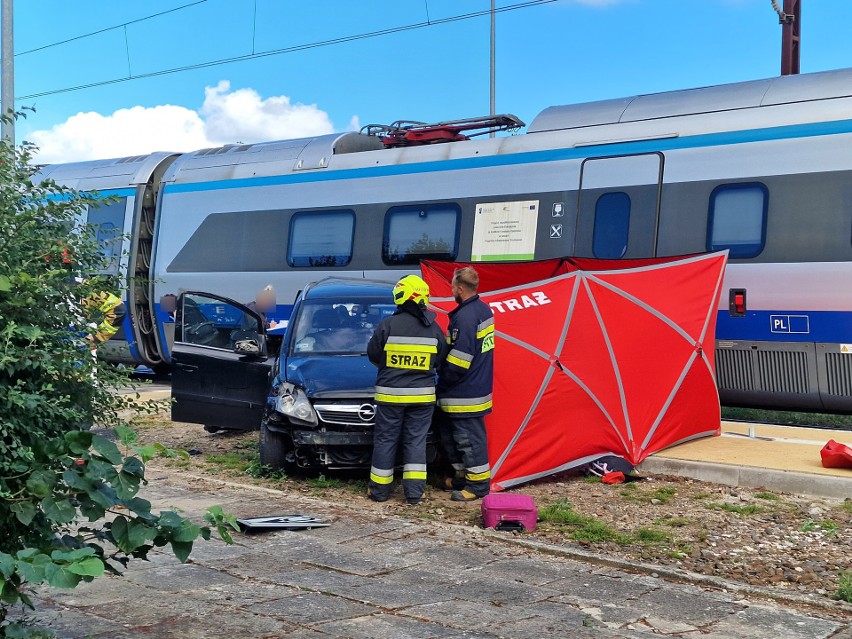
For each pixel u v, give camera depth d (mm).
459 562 5980
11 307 3791
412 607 5035
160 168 18641
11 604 3391
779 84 11773
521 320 8531
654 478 8750
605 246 12570
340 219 15383
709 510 7527
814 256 11008
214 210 17188
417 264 14375
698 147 11984
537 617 4910
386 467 7969
